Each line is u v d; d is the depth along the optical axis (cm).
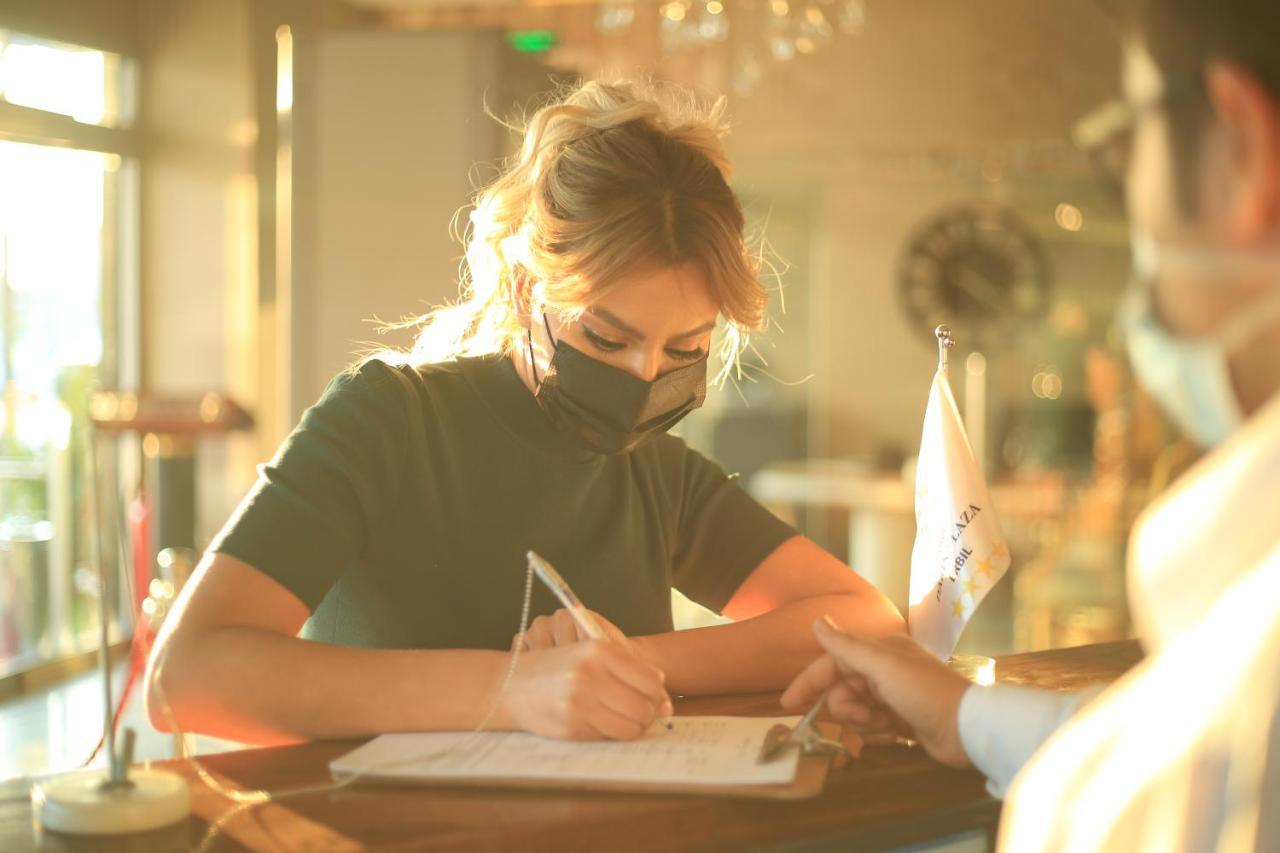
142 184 682
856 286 1021
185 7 682
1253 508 57
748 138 919
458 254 388
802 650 150
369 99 393
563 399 148
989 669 146
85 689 564
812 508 962
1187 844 52
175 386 688
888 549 713
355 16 756
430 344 174
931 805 102
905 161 946
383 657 122
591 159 141
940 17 909
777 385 1027
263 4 680
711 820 98
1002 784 105
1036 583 624
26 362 590
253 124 678
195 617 126
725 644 146
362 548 149
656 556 170
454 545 154
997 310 1013
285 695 120
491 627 155
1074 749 60
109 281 666
